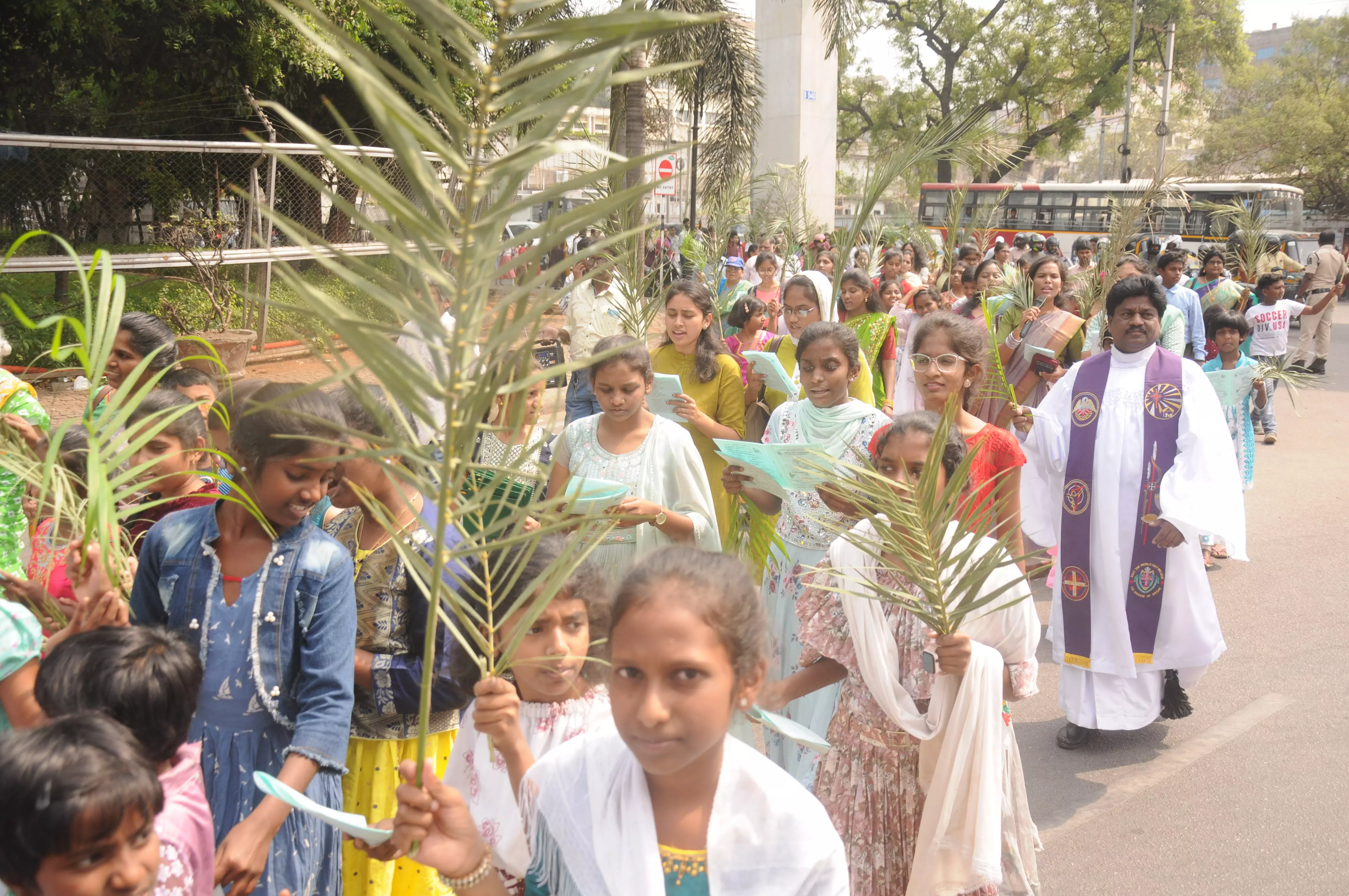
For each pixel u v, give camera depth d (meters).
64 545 2.89
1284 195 26.27
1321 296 15.90
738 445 3.45
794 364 6.38
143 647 1.88
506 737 1.69
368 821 2.64
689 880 1.54
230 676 2.22
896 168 6.31
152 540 2.33
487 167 1.05
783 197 15.66
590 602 2.12
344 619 2.30
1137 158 49.34
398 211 1.04
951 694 2.60
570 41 1.03
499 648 1.95
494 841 1.99
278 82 13.58
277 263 1.09
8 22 12.03
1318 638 6.04
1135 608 4.65
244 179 12.95
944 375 3.61
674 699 1.44
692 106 14.36
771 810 1.56
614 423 3.80
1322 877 3.74
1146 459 4.62
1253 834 4.03
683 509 3.75
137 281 12.26
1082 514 4.74
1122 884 3.71
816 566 3.65
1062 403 4.90
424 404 1.14
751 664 1.51
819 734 3.31
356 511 2.75
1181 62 37.50
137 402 2.15
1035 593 7.12
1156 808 4.24
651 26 0.99
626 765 1.59
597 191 4.84
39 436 2.98
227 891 2.12
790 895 1.53
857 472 2.55
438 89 1.02
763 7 24.81
